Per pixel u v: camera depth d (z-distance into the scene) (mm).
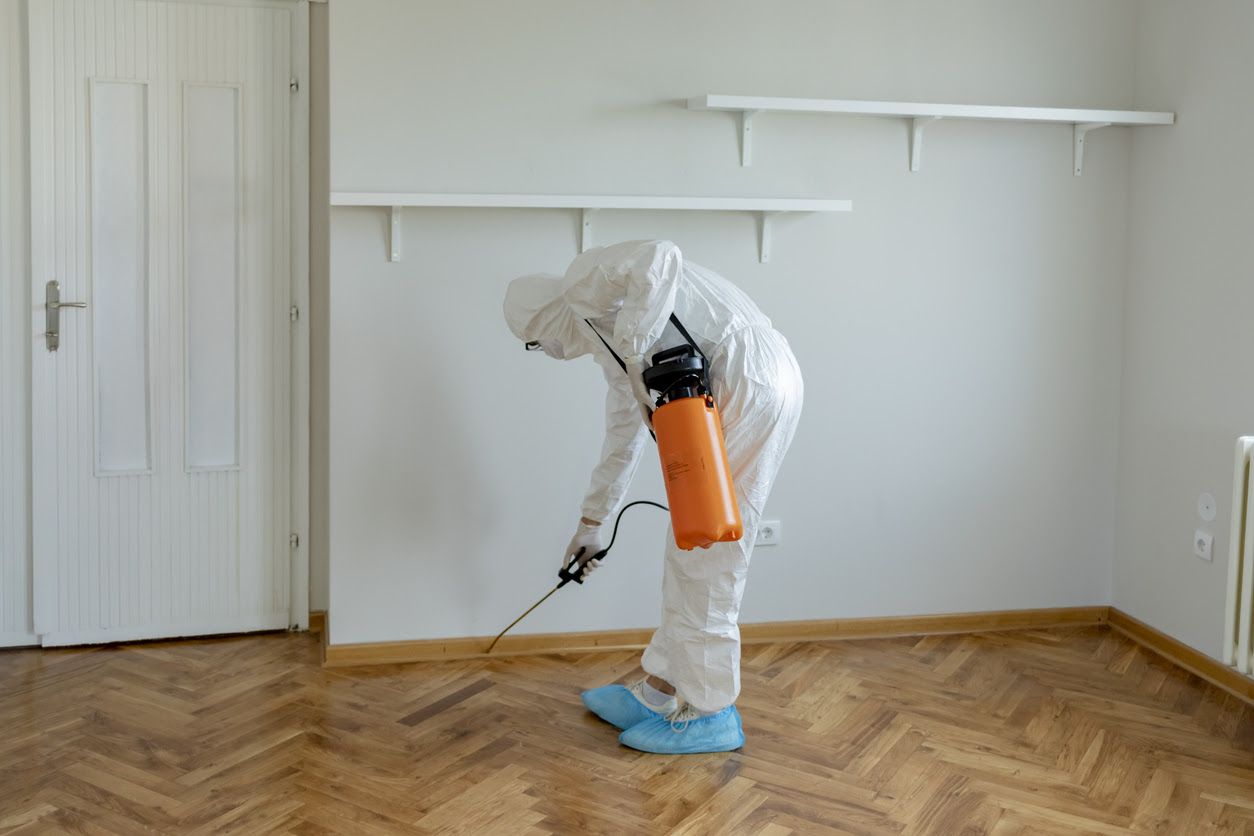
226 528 3996
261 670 3725
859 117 3969
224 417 3961
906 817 2816
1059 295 4180
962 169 4062
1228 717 3436
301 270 3941
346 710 3414
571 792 2922
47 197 3746
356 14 3607
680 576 3072
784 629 4078
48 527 3852
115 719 3316
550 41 3742
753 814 2822
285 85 3865
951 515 4184
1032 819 2814
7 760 3041
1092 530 4285
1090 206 4164
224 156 3861
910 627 4172
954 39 4008
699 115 3861
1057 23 4066
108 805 2807
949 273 4090
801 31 3904
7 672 3680
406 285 3736
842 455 4078
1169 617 3990
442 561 3850
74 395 3828
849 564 4125
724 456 2840
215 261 3891
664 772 3041
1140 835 2744
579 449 3895
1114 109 4133
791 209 3791
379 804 2842
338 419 3740
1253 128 3572
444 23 3668
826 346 4027
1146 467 4105
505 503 3871
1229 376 3691
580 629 3969
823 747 3199
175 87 3795
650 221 3869
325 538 4090
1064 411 4227
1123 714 3451
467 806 2840
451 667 3785
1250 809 2873
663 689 3240
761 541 4047
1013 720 3396
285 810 2801
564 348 3168
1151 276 4062
